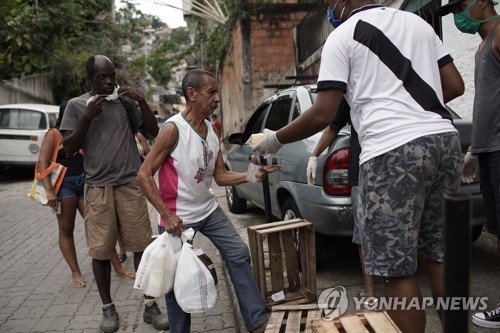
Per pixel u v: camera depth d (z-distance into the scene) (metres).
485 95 2.80
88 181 3.48
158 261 2.72
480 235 4.82
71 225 4.42
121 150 3.48
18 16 11.45
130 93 3.47
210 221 3.02
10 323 3.70
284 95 5.08
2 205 8.67
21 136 11.38
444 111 2.15
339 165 3.66
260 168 2.96
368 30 2.08
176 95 36.16
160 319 3.49
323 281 4.04
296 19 11.99
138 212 3.53
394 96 2.06
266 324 2.98
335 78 2.10
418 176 2.02
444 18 5.65
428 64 2.14
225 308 3.88
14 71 14.49
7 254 5.57
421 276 3.92
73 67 16.52
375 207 2.08
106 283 3.54
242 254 2.99
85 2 16.67
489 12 2.78
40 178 4.15
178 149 2.78
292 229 3.45
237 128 13.53
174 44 20.14
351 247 4.87
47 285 4.52
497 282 3.70
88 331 3.55
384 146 2.04
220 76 19.12
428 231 2.22
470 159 3.25
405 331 2.13
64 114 3.53
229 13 13.59
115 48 18.11
